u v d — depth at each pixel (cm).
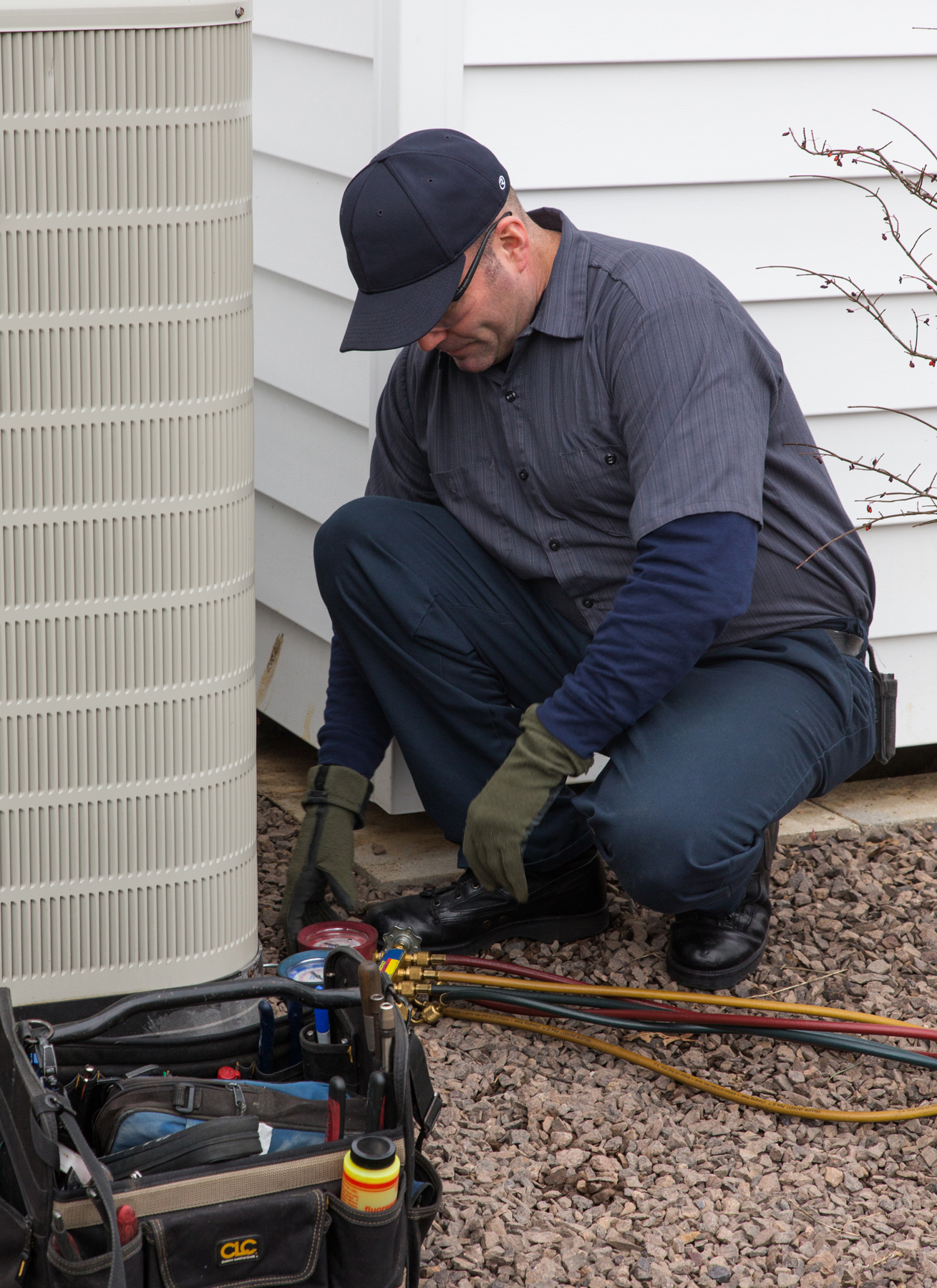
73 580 280
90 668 286
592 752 317
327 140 407
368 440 414
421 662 356
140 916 302
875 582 397
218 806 304
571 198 393
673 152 397
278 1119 223
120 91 260
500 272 310
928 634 461
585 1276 255
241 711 305
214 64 268
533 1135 296
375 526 355
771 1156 292
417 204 296
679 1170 286
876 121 413
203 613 292
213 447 286
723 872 318
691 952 349
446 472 353
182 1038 264
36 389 269
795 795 336
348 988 248
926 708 469
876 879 416
